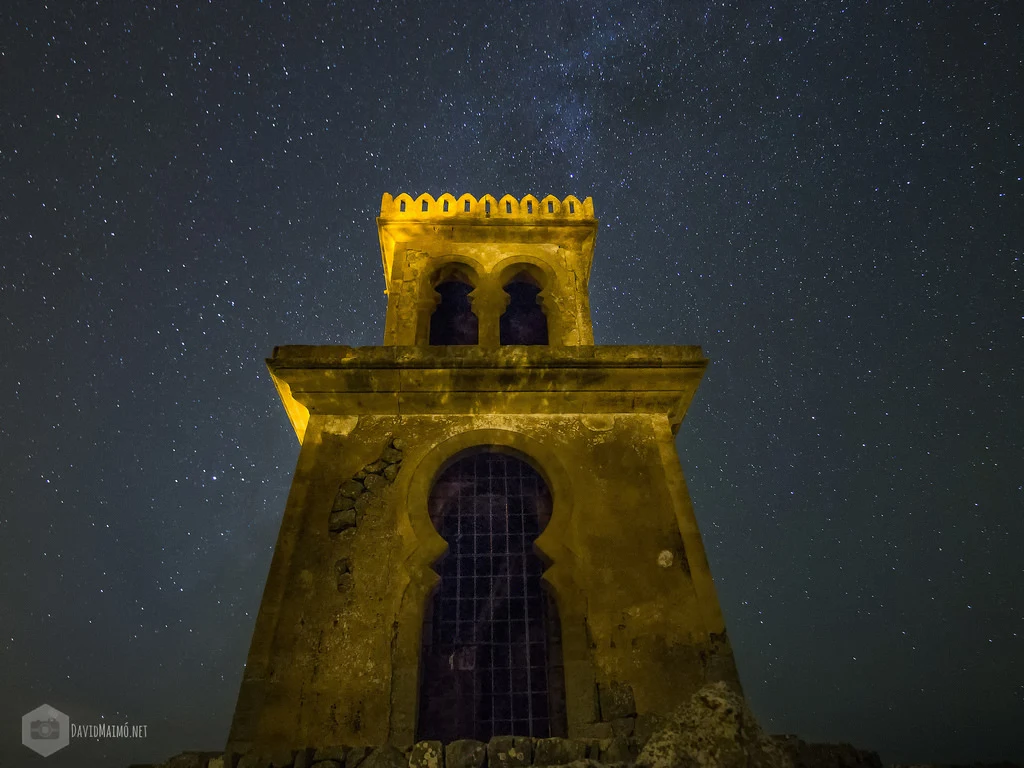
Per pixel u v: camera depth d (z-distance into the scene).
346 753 9.34
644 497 12.89
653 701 10.79
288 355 13.45
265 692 10.62
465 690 11.62
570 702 10.76
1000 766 9.63
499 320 16.47
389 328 15.67
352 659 11.02
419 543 12.16
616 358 13.61
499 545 13.00
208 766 9.32
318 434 13.41
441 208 17.39
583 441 13.52
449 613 12.33
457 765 9.11
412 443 13.36
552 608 12.34
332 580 11.76
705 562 12.22
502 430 13.53
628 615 11.61
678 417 14.42
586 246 17.31
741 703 8.48
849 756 9.27
